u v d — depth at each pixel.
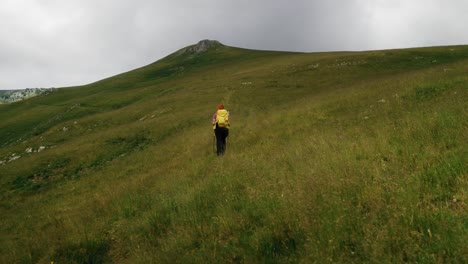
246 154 13.26
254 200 6.87
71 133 40.66
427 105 13.71
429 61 47.94
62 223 10.31
